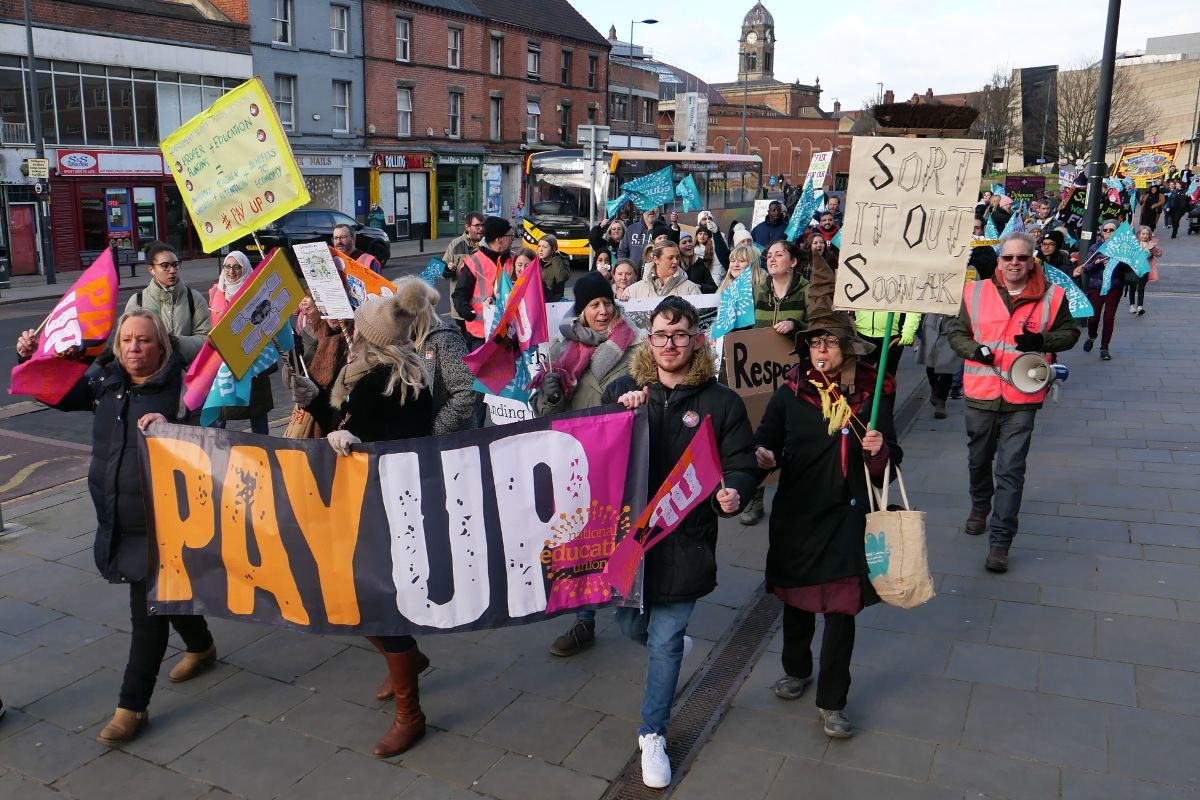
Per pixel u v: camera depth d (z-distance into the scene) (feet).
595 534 12.26
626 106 172.24
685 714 13.37
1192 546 18.66
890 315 11.91
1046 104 209.56
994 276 18.31
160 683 14.33
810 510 12.13
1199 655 14.42
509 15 136.87
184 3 96.78
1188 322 48.19
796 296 20.81
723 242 42.65
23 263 80.94
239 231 13.71
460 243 31.07
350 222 86.28
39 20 79.66
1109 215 51.65
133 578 12.70
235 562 12.49
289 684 14.30
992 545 17.92
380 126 116.98
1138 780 11.41
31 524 20.90
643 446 12.02
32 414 32.68
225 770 12.09
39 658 15.07
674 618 11.66
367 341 12.78
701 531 11.55
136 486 12.69
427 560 12.19
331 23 108.88
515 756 12.33
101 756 12.41
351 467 12.03
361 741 12.73
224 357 11.68
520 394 16.85
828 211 44.50
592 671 14.64
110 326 13.32
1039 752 12.07
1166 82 293.84
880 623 15.94
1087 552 18.58
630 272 25.39
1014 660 14.51
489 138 135.44
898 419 29.99
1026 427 17.78
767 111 261.65
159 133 91.25
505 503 12.10
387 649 12.37
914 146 11.71
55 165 82.23
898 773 11.74
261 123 13.26
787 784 11.60
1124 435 26.99
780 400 12.48
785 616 13.19
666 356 11.53
